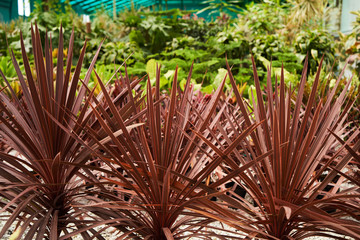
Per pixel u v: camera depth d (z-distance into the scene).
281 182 1.04
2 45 6.83
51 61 1.19
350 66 4.53
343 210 1.01
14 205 1.16
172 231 1.12
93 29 7.30
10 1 10.88
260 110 1.06
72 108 1.31
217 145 1.61
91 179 1.22
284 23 7.64
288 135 1.04
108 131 0.97
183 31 7.64
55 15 6.89
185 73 5.44
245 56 6.24
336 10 7.15
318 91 2.60
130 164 1.01
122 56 6.22
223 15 8.44
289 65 5.44
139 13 7.81
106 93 0.99
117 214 1.15
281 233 1.06
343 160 1.07
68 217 1.25
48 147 1.14
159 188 1.05
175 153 1.13
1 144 1.68
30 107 1.16
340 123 1.16
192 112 1.79
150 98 1.03
